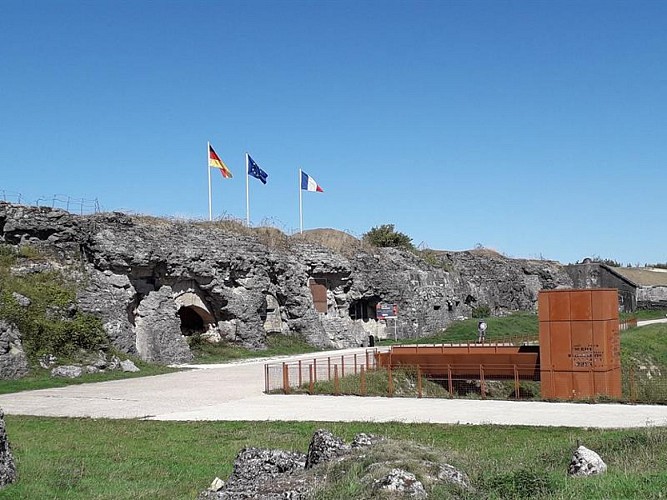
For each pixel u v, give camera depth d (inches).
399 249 2598.4
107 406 995.3
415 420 828.6
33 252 1541.6
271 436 753.0
